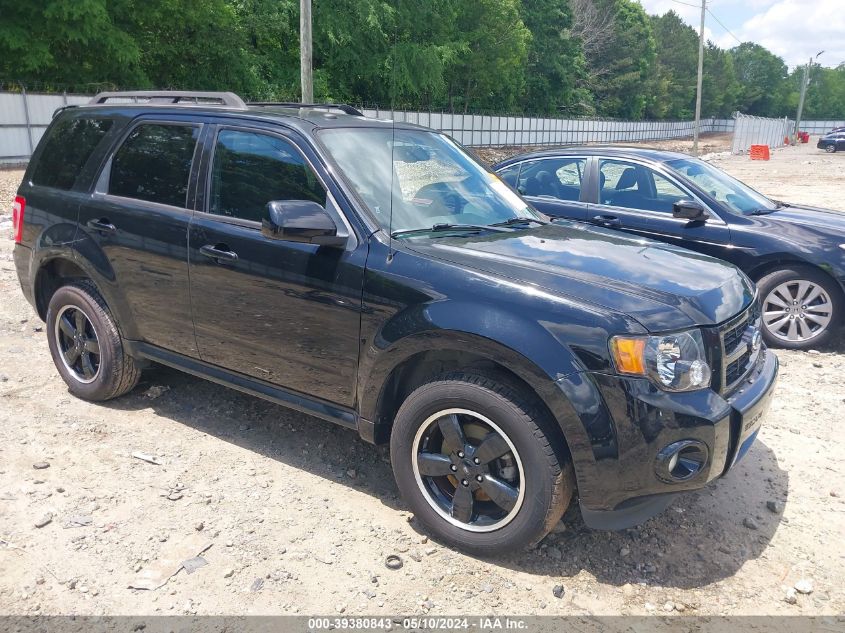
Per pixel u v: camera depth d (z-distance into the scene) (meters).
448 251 3.25
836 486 3.92
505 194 4.32
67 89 28.64
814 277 6.16
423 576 3.02
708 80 115.75
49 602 2.77
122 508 3.42
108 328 4.33
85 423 4.29
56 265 4.64
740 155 48.81
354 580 2.98
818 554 3.28
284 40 40.62
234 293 3.70
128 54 29.25
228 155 3.84
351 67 42.94
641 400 2.76
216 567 3.02
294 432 4.31
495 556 3.14
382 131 4.00
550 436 2.89
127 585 2.88
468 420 3.13
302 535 3.28
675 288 3.09
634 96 91.25
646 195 6.76
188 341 4.01
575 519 3.50
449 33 50.47
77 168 4.47
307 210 3.21
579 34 78.69
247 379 3.85
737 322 3.19
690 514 3.58
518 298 2.94
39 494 3.50
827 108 155.50
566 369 2.79
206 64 35.25
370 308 3.25
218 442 4.14
